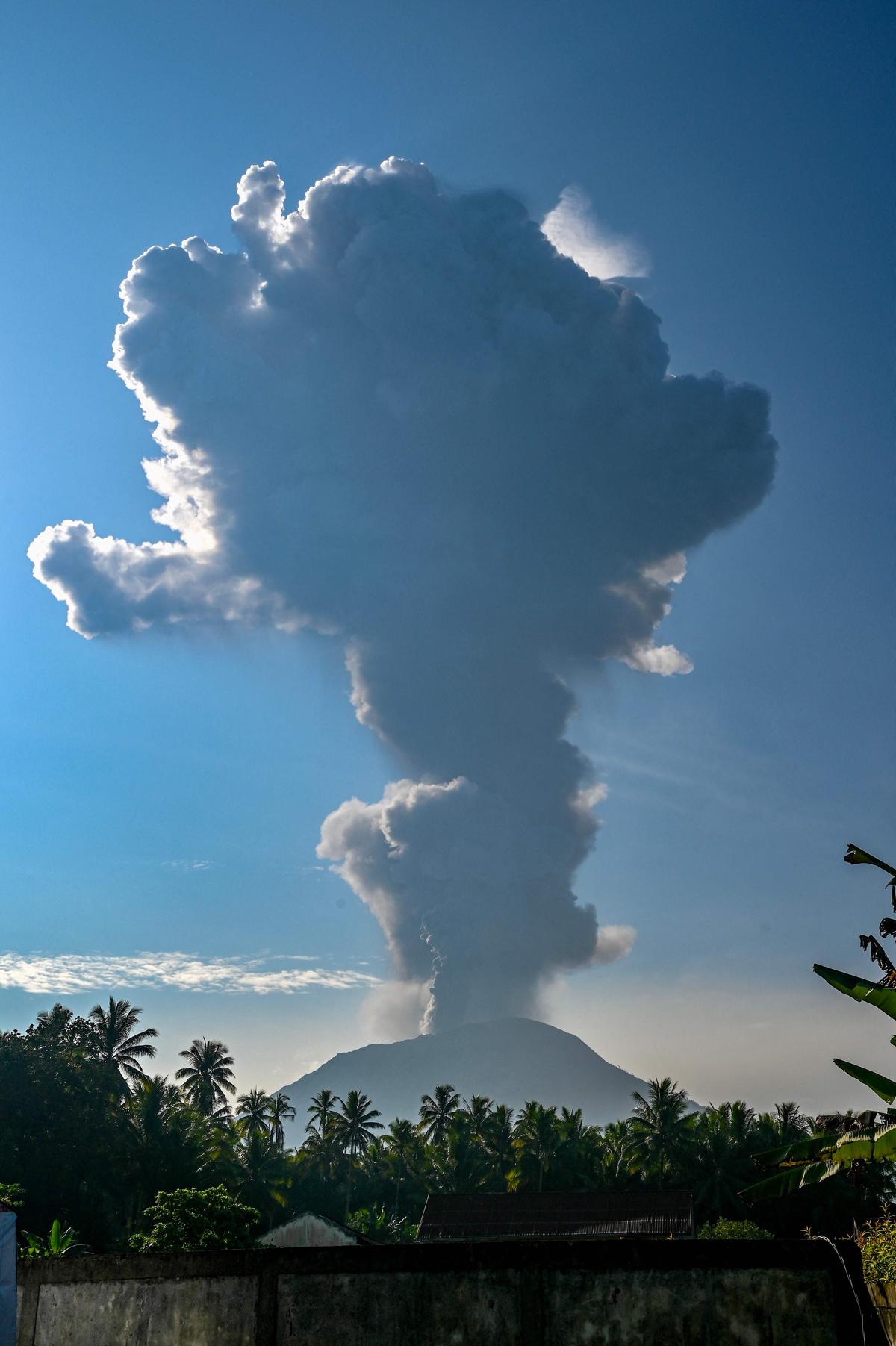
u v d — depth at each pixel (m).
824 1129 12.09
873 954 10.15
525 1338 6.89
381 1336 7.26
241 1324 7.69
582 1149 72.44
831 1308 6.38
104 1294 8.46
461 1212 46.44
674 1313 6.64
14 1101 52.88
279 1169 67.44
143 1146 59.09
